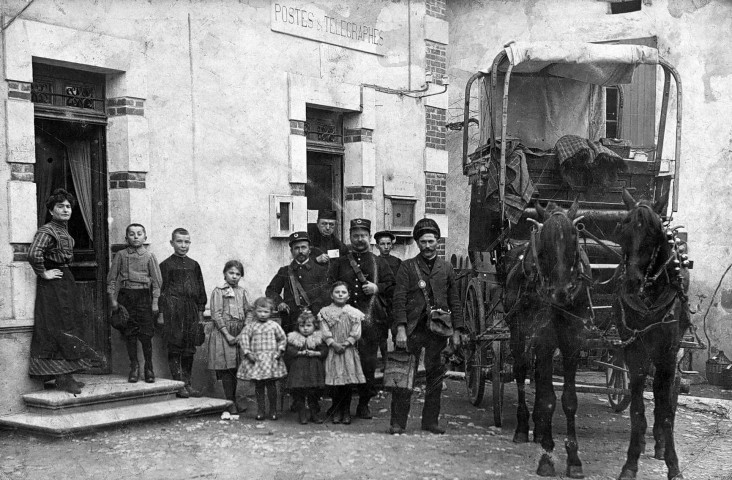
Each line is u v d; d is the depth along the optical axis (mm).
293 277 8570
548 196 9094
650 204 6527
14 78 7297
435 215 12133
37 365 7352
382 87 11211
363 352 8391
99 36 7941
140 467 6219
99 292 8328
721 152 12102
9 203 7270
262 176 9555
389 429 7750
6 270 7262
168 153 8594
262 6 9562
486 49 13828
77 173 8250
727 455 7094
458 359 8703
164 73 8562
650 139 12594
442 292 7645
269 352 8062
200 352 8867
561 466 6516
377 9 11227
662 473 6348
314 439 7293
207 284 8945
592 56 8656
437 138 12180
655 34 12586
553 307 6230
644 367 6023
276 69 9727
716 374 11328
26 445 6820
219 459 6492
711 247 12094
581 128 10328
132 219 8180
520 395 7391
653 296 5926
